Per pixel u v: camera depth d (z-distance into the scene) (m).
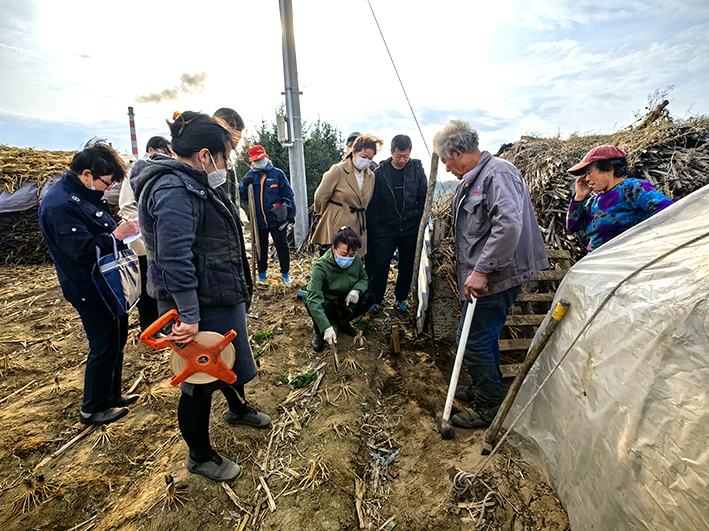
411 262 3.82
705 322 1.20
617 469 1.42
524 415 2.08
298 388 2.86
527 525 1.74
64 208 2.09
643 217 2.18
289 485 2.03
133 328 3.65
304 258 5.82
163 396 2.68
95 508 1.94
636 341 1.41
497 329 2.35
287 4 5.49
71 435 2.36
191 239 1.57
